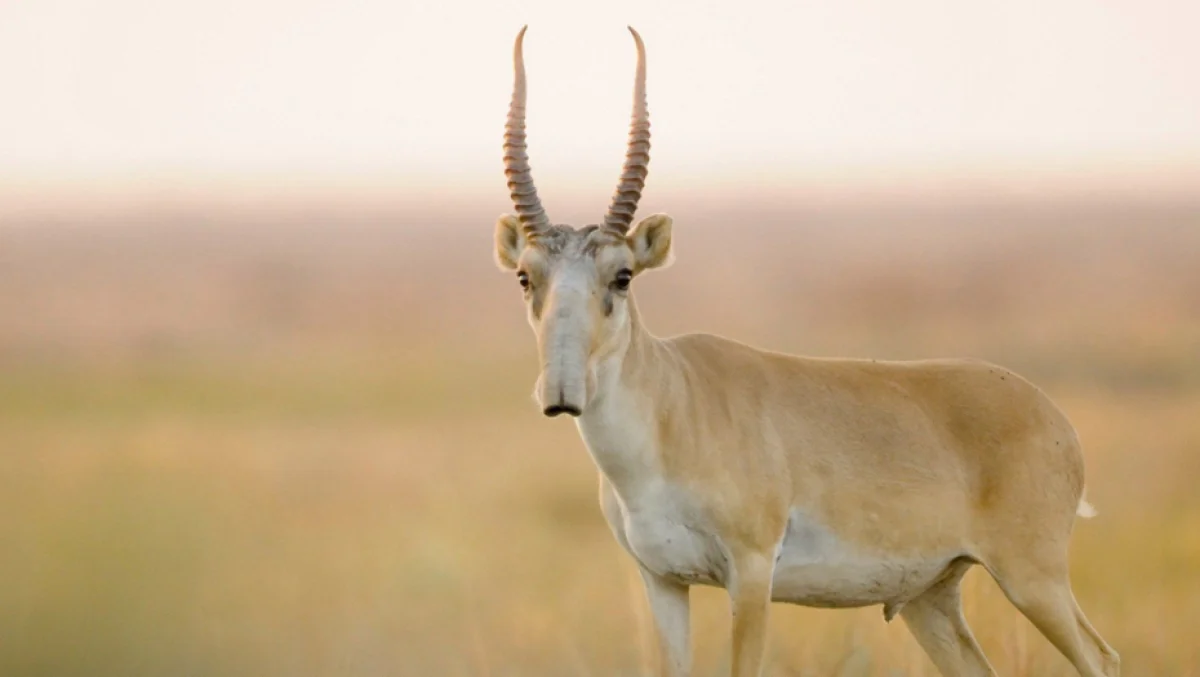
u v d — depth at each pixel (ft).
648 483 84.89
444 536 164.76
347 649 119.44
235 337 439.22
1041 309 474.49
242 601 139.64
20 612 133.08
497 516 182.09
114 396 304.91
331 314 517.14
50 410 284.82
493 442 239.91
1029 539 89.45
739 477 85.05
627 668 109.70
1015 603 89.86
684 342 90.33
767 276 638.12
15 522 177.17
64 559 157.79
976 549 90.17
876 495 88.02
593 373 80.18
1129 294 537.24
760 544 85.35
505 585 143.13
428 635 124.06
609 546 163.84
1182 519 160.56
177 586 145.59
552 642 118.52
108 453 228.84
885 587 89.76
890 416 89.81
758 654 84.89
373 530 173.47
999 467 89.97
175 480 208.23
